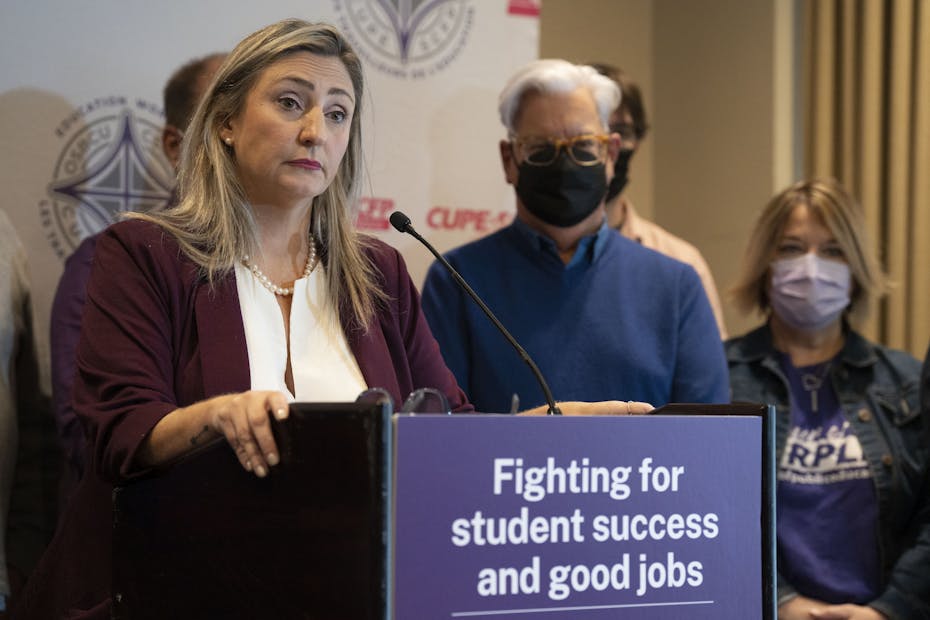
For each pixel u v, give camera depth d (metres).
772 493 1.30
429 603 1.12
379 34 3.15
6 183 2.74
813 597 2.72
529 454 1.17
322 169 1.64
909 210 3.89
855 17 4.05
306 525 1.15
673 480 1.25
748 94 4.34
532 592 1.17
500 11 3.30
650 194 4.77
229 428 1.17
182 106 2.79
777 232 3.02
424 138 3.21
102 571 1.55
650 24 4.77
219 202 1.65
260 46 1.65
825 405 2.89
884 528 2.73
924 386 2.72
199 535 1.24
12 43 2.75
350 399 1.61
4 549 2.39
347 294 1.72
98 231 2.84
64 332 2.55
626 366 2.57
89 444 1.46
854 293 3.01
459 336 2.63
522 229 2.70
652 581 1.23
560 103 2.63
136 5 2.88
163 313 1.56
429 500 1.12
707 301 2.72
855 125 4.05
